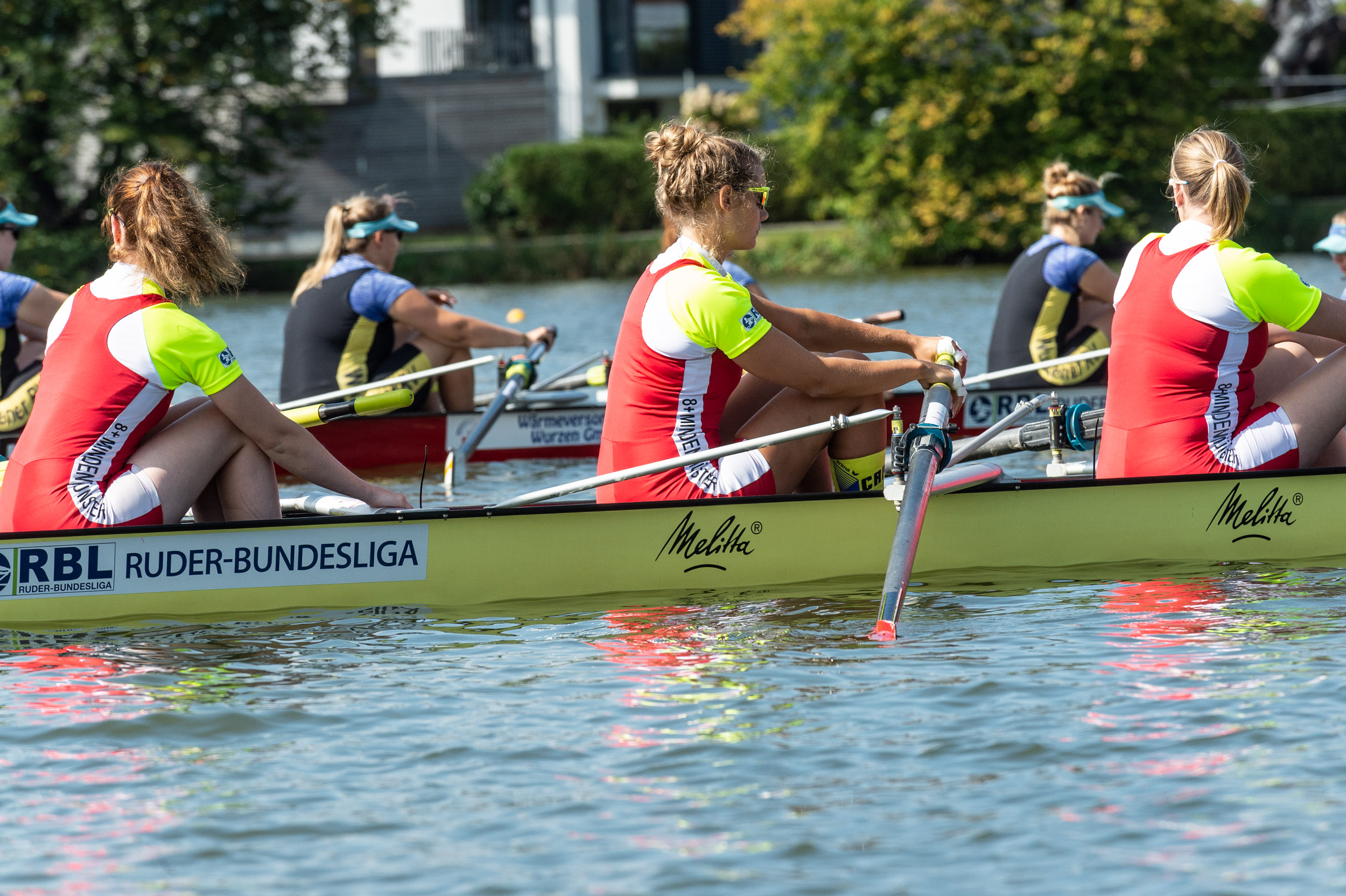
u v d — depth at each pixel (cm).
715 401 1283
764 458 1312
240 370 1202
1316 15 9981
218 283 1212
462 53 8725
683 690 1032
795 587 1324
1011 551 1361
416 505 1809
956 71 7106
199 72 7019
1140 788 845
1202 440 1351
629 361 1284
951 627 1178
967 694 1005
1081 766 877
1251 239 7169
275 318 4972
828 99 7394
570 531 1288
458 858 777
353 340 2142
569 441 2284
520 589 1291
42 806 847
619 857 775
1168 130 7050
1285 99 9975
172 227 1170
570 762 903
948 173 7181
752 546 1318
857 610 1241
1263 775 856
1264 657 1067
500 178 7956
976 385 2258
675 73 8906
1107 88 7100
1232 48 7725
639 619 1227
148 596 1205
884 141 7250
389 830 812
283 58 7356
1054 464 1473
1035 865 758
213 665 1105
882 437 1346
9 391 2069
